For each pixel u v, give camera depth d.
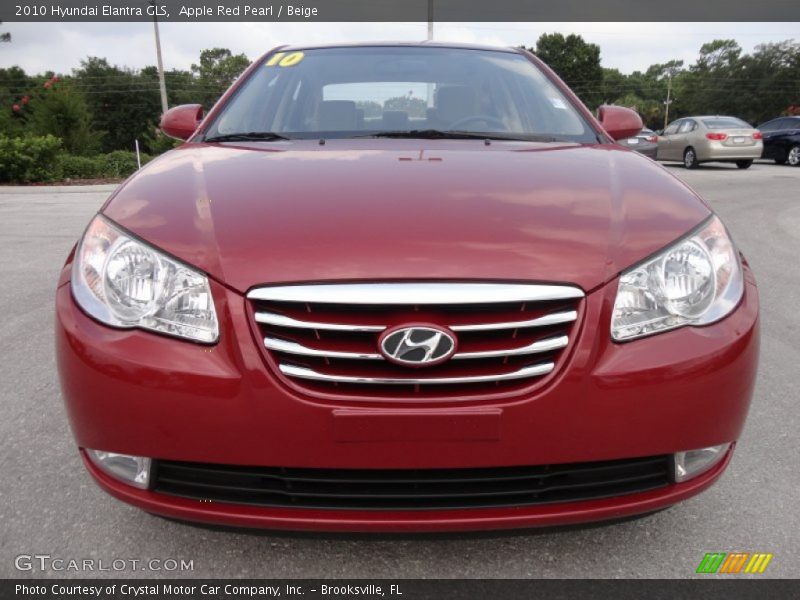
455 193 1.74
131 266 1.56
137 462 1.56
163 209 1.70
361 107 2.61
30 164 14.03
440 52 2.97
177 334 1.50
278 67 2.89
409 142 2.30
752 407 2.65
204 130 2.54
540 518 1.50
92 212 8.68
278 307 1.48
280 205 1.68
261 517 1.49
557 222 1.63
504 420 1.44
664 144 17.50
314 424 1.44
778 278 4.77
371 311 1.46
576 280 1.50
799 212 8.24
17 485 2.08
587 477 1.55
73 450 2.31
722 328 1.57
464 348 1.46
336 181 1.81
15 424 2.49
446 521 1.48
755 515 1.95
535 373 1.47
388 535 1.59
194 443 1.48
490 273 1.48
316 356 1.46
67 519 1.92
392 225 1.58
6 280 4.62
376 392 1.45
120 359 1.50
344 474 1.49
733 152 15.93
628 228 1.64
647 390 1.48
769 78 69.25
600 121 2.82
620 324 1.51
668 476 1.58
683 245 1.61
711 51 82.00
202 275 1.52
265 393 1.45
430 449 1.45
